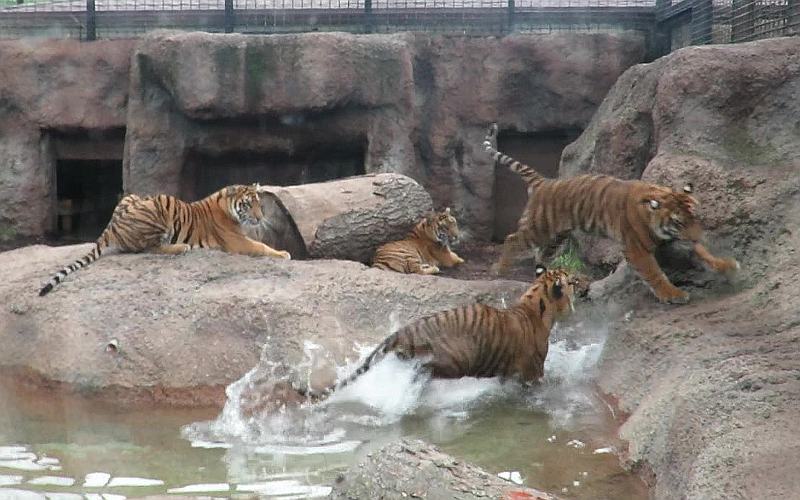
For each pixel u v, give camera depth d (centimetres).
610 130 1174
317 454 714
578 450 715
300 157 1580
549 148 1609
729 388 635
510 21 1605
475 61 1555
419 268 1216
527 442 736
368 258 1249
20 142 1541
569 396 861
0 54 1525
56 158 1602
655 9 1564
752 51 1024
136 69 1474
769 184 951
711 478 531
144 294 971
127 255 1080
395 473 518
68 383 905
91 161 1681
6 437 764
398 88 1488
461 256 1448
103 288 989
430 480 505
